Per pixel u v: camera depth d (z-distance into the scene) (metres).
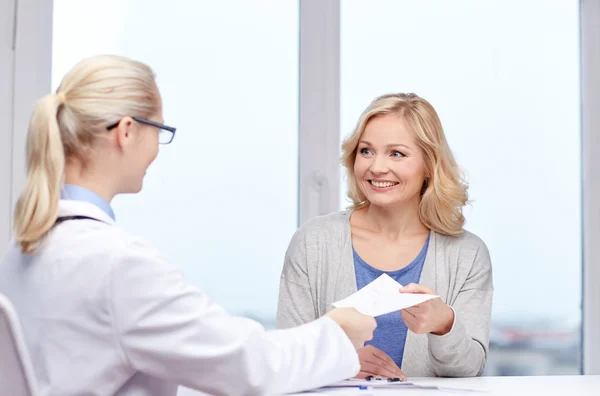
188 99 2.71
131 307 1.08
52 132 1.14
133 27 2.68
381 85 2.78
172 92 2.70
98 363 1.08
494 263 2.78
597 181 2.81
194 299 1.13
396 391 1.32
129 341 1.09
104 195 1.20
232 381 1.12
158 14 2.70
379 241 2.03
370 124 1.96
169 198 2.68
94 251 1.10
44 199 1.12
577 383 1.52
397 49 2.79
